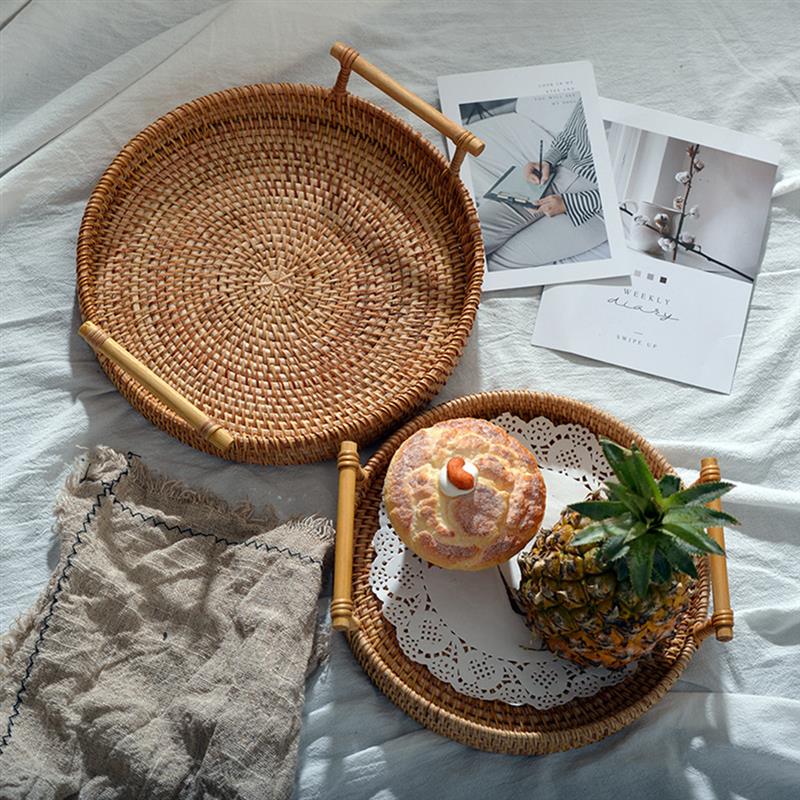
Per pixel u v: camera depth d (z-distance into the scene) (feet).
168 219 3.66
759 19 4.21
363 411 3.48
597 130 4.04
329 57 4.02
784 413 3.82
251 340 3.57
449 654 3.26
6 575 3.43
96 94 3.80
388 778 3.31
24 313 3.69
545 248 3.93
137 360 3.21
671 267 3.95
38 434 3.59
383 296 3.67
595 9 4.18
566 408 3.52
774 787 3.39
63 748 3.12
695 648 3.27
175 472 3.58
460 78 4.05
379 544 3.37
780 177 4.08
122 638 3.26
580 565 2.86
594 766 3.35
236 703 3.17
